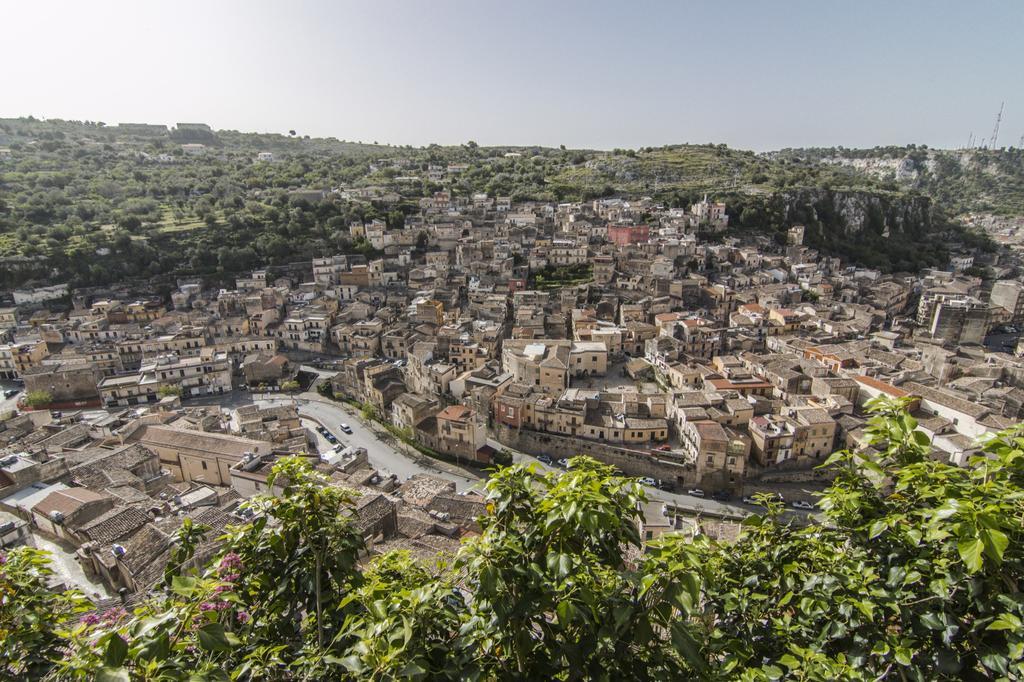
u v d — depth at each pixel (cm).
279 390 14412
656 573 1351
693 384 12725
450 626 1520
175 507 7119
